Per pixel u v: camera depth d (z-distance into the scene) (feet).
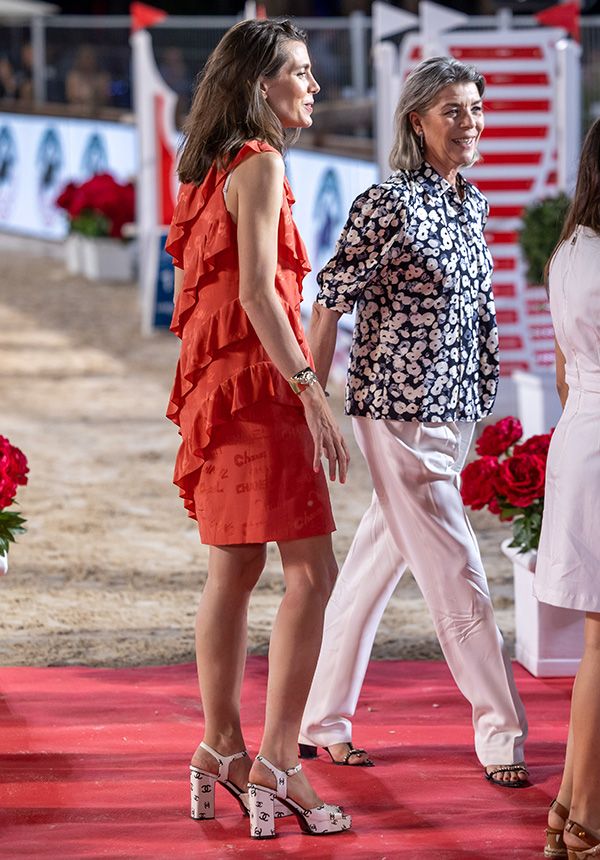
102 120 140.05
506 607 43.96
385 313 27.94
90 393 83.05
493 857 25.75
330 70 113.60
